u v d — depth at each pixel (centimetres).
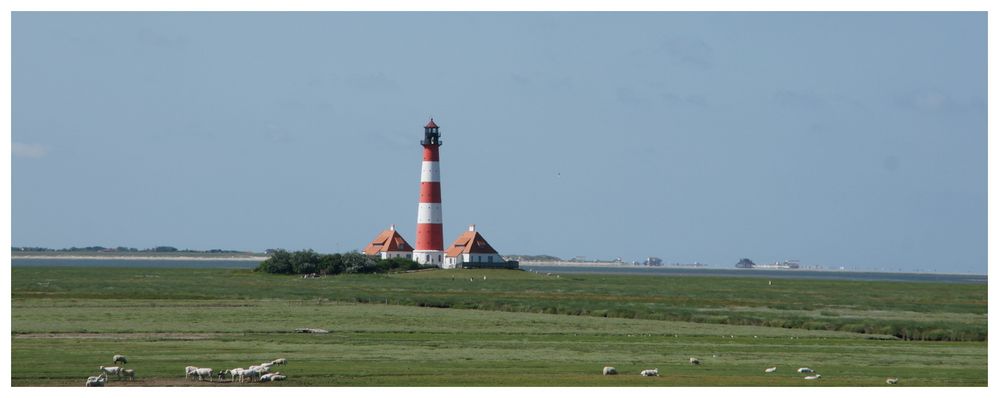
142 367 18812
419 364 19725
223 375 17875
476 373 18712
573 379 18225
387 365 19500
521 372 18938
